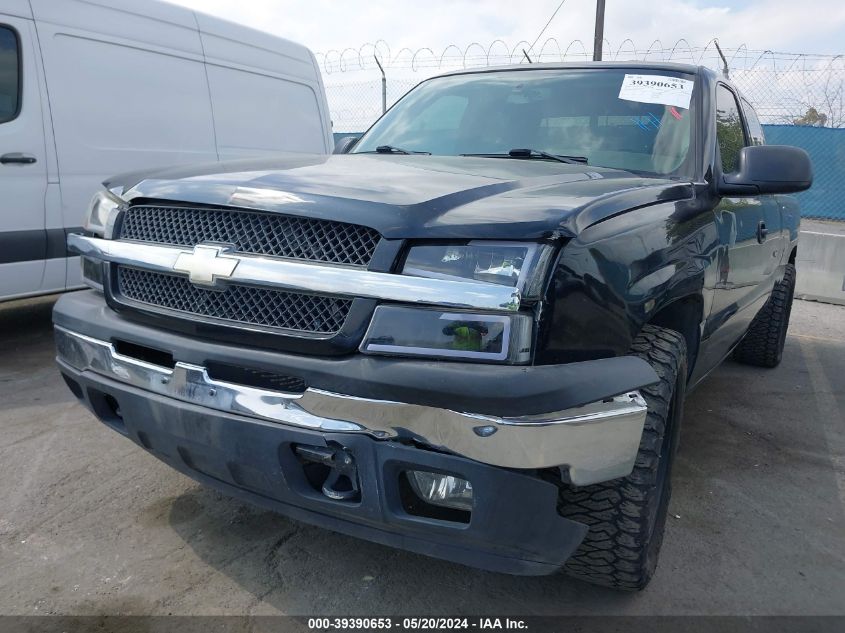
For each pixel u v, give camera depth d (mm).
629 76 3379
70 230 5387
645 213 2320
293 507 2086
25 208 5086
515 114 3373
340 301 1909
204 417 2027
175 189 2289
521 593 2445
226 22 6824
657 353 2303
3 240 4953
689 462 3635
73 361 2477
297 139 7695
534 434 1720
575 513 2129
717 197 3061
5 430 3658
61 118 5285
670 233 2418
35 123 5113
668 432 2535
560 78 3498
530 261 1785
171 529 2760
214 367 2049
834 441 4012
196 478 2350
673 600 2443
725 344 3750
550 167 2736
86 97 5457
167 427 2135
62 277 5387
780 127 14938
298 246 2000
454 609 2346
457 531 1849
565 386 1762
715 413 4410
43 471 3209
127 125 5785
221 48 6711
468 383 1715
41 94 5148
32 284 5203
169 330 2191
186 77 6312
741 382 5125
